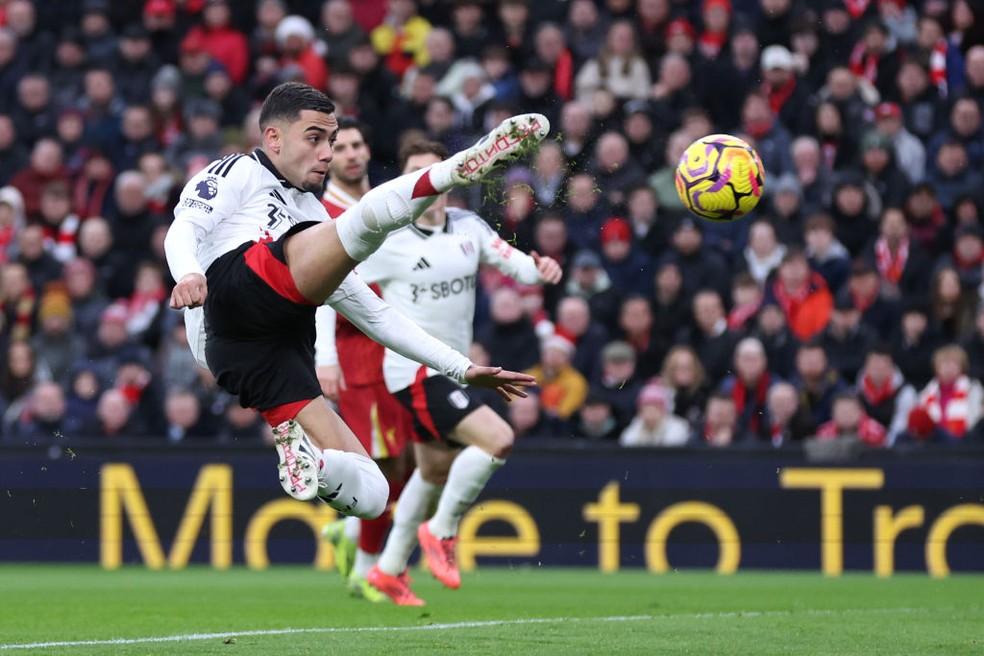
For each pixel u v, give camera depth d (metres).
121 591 30.73
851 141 46.94
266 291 17.83
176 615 25.19
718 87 48.03
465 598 29.02
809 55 49.72
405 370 26.64
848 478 37.09
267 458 38.50
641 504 37.59
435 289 27.09
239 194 18.53
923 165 48.03
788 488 37.22
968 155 48.12
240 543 38.41
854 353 41.81
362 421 27.69
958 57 50.91
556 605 27.27
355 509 18.66
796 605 27.56
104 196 49.66
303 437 17.78
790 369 40.84
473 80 48.00
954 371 39.38
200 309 18.98
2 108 53.22
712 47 48.78
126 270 46.91
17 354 43.19
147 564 38.59
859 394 40.25
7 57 53.75
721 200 19.81
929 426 39.25
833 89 47.16
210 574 36.12
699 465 37.47
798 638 20.72
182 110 51.19
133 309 45.38
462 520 38.09
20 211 48.56
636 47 48.56
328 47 53.97
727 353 40.97
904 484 36.91
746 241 45.19
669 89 47.53
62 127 50.97
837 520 37.03
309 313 18.23
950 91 50.47
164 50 53.81
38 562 38.84
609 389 40.53
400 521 26.91
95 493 38.84
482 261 27.84
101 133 50.81
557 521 37.81
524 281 27.45
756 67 48.78
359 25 54.69
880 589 31.84
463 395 26.42
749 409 39.50
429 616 24.66
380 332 18.61
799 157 46.25
